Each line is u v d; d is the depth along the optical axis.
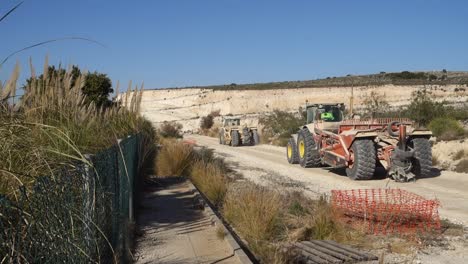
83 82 5.52
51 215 2.43
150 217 7.74
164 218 7.65
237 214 7.39
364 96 55.16
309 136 15.41
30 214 2.07
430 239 6.67
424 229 7.14
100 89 14.36
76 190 3.00
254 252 5.89
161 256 5.61
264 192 8.25
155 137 18.41
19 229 2.01
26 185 2.40
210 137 42.59
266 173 14.14
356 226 7.14
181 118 66.38
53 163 2.84
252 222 6.69
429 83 58.41
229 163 16.86
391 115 23.72
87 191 3.13
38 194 2.27
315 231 6.83
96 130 5.12
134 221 6.82
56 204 2.53
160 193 10.11
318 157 15.16
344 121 14.12
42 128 3.00
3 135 2.62
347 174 12.72
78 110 4.95
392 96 53.50
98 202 3.58
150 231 6.78
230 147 26.36
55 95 4.79
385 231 7.04
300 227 7.07
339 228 6.88
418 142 12.11
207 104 68.44
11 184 2.36
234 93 70.06
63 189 2.69
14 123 2.69
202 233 6.68
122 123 9.54
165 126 35.97
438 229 7.14
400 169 11.70
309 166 15.51
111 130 5.86
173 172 12.55
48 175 2.53
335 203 7.75
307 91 62.06
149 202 9.08
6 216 1.93
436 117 21.70
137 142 9.76
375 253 6.09
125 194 6.07
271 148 25.16
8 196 2.20
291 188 10.95
